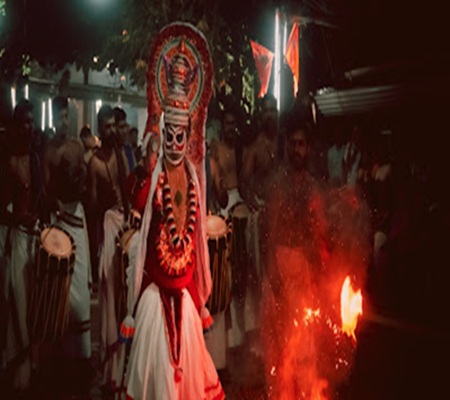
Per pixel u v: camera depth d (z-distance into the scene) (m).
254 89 8.97
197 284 5.39
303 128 7.62
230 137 7.41
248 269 7.38
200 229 5.32
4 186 6.25
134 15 7.83
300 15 9.90
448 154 10.95
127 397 4.93
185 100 5.10
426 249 10.00
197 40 5.20
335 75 12.48
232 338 7.22
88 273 6.86
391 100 11.62
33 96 10.30
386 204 10.65
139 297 5.06
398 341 8.34
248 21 8.48
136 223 5.13
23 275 6.35
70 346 6.78
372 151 11.38
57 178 6.64
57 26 7.58
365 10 12.05
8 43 7.40
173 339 4.91
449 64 11.20
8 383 6.32
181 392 5.00
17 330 6.29
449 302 9.79
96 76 12.62
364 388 6.57
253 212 7.49
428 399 6.31
